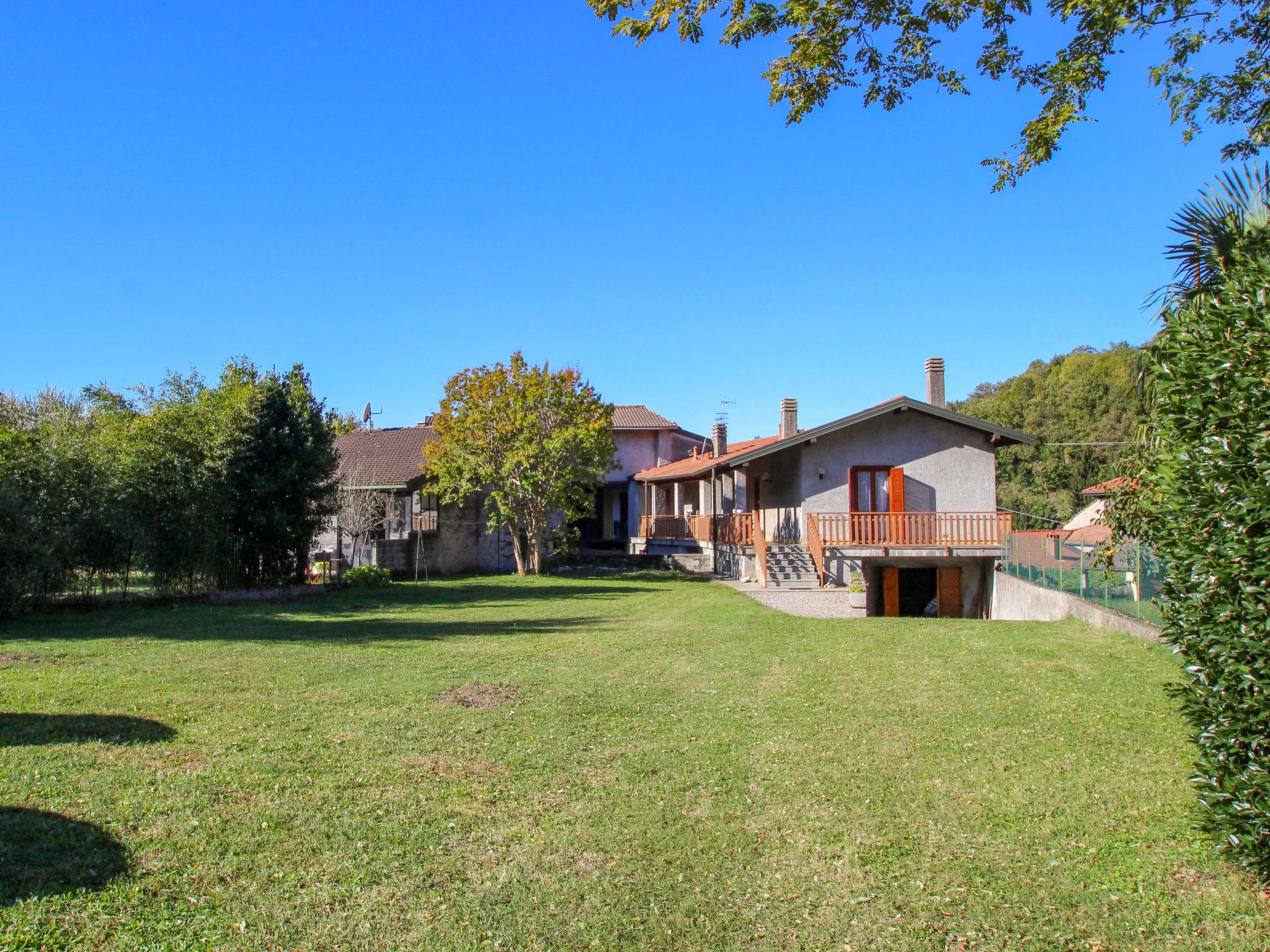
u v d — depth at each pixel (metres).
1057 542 15.77
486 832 4.86
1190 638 4.36
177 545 16.27
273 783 5.50
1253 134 8.62
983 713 7.40
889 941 3.81
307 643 11.27
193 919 3.82
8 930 3.59
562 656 10.31
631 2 7.73
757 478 29.28
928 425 23.84
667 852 4.65
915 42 7.70
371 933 3.78
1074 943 3.78
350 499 23.23
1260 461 3.79
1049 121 8.01
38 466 14.47
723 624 13.62
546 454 25.25
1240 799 4.06
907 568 23.56
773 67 7.93
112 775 5.50
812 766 6.02
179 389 18.44
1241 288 4.23
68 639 11.38
